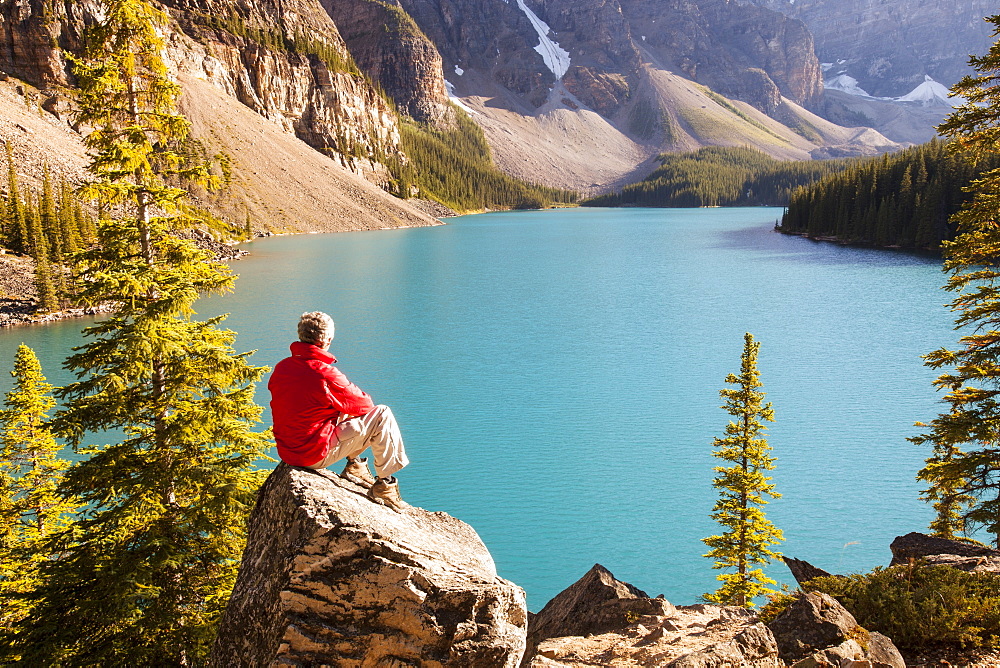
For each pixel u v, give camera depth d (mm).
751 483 21750
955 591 8891
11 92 133750
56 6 144375
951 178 130500
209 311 79000
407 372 57281
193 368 12766
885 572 9867
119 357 12688
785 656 7629
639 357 61438
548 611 11570
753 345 22422
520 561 28312
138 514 12102
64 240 85375
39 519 17688
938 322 72812
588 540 30078
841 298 88062
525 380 54750
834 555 28547
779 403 48375
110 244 12820
